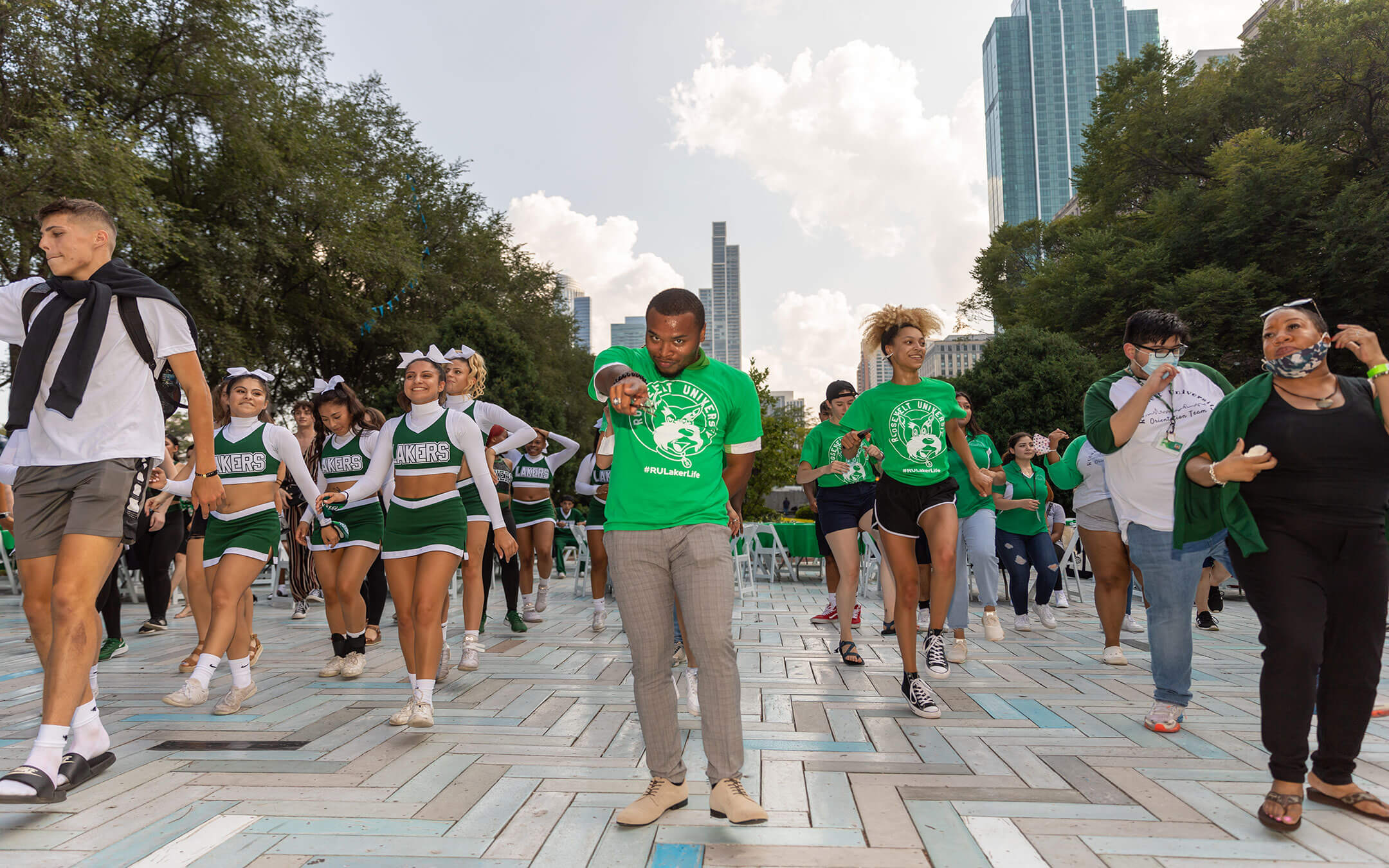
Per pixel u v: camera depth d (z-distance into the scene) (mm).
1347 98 20969
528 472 7520
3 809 2541
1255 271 19297
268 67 15922
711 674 2396
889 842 2275
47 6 11672
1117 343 22219
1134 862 2145
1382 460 2443
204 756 3162
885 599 6613
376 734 3498
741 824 2412
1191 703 4043
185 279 15695
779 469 22391
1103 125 28125
